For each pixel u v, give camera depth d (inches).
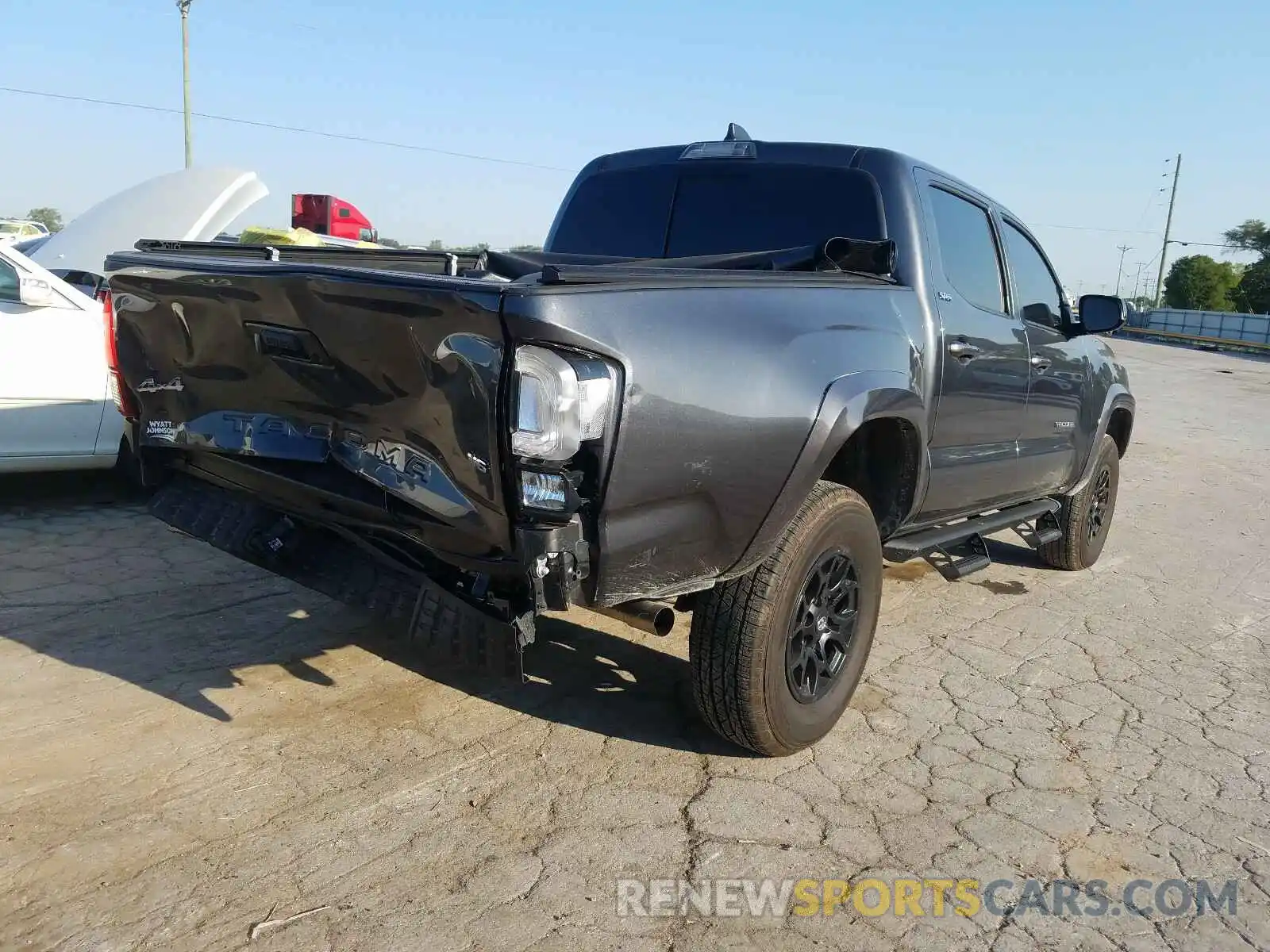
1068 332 206.5
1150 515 319.0
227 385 119.2
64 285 221.9
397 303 94.9
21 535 205.5
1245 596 227.9
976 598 213.2
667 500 103.5
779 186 162.4
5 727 125.3
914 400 136.1
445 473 99.4
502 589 102.6
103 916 92.2
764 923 98.1
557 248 184.1
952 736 142.9
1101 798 127.2
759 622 118.3
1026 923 100.8
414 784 119.0
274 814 110.7
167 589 178.5
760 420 109.4
